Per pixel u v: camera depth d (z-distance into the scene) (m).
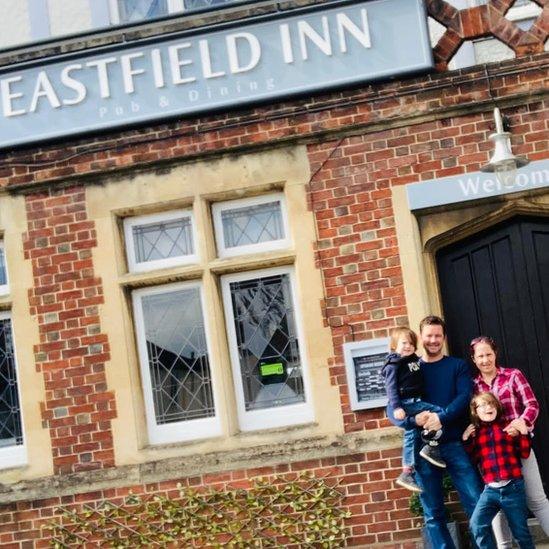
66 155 8.28
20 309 8.27
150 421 8.20
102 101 8.20
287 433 7.90
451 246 8.05
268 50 8.01
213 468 7.94
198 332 8.22
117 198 8.22
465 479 6.66
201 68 8.08
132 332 8.20
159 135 8.18
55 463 8.13
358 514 7.76
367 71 7.88
